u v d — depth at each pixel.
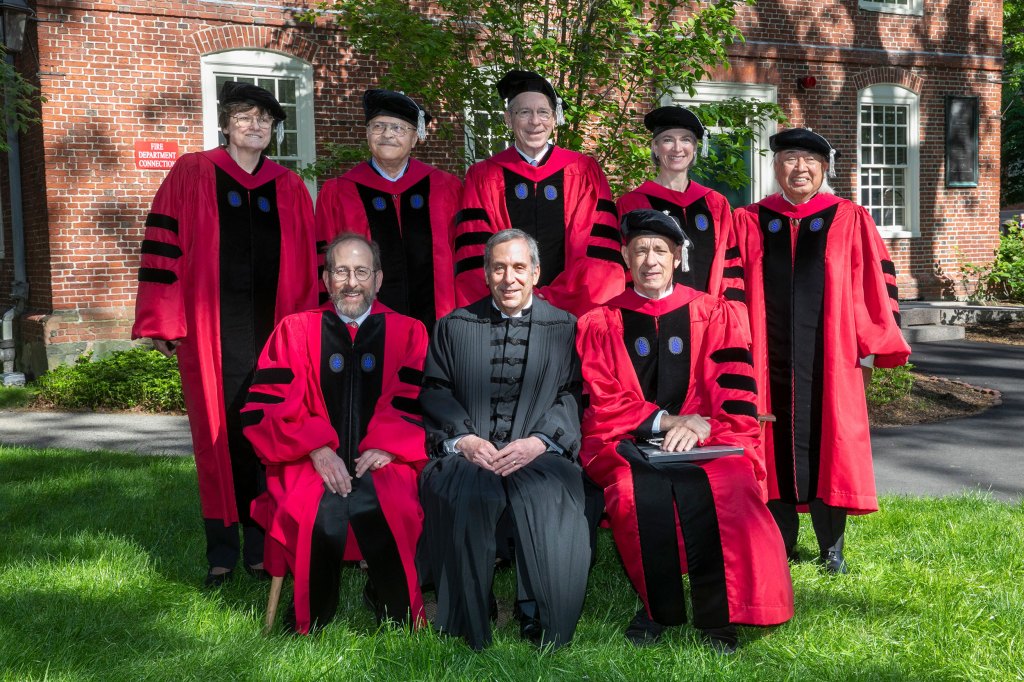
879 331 4.36
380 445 3.71
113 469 6.44
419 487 3.78
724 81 14.51
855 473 4.25
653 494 3.51
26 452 7.07
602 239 4.59
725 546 3.40
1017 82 28.28
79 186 10.81
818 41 15.27
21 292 11.27
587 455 3.84
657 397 3.93
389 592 3.59
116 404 9.72
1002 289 17.09
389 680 3.08
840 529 4.34
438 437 3.75
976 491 5.90
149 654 3.29
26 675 3.09
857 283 4.42
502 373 3.84
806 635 3.46
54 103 10.63
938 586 3.94
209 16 11.32
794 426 4.37
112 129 10.95
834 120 15.53
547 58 8.44
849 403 4.32
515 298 3.79
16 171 11.17
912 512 5.20
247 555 4.29
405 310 4.55
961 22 16.56
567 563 3.41
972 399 9.29
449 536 3.46
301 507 3.58
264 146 4.39
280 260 4.40
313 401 3.87
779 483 4.40
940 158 16.56
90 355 10.57
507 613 3.88
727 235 4.53
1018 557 4.35
